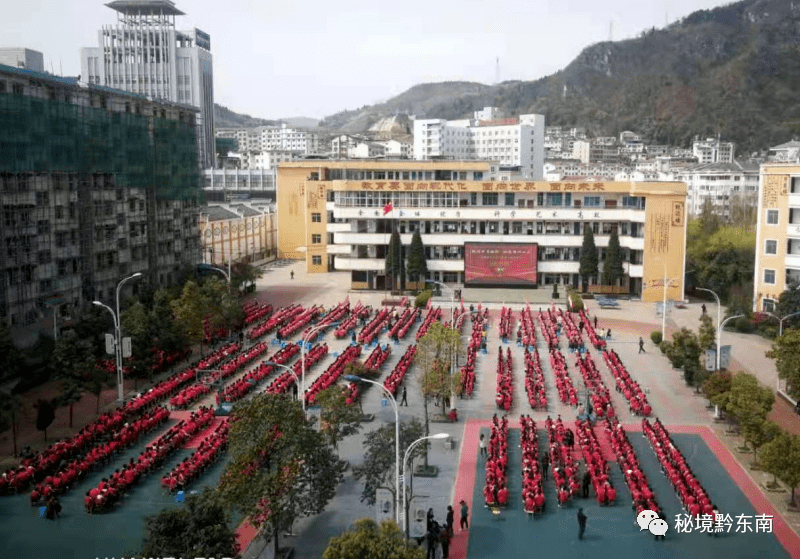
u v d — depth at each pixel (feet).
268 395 116.67
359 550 89.04
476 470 153.58
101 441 168.04
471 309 315.99
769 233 293.64
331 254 442.09
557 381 205.87
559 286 371.35
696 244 381.60
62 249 258.37
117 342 201.77
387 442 125.08
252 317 298.15
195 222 356.38
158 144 319.68
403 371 215.92
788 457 130.72
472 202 363.35
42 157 247.29
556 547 121.39
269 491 108.06
